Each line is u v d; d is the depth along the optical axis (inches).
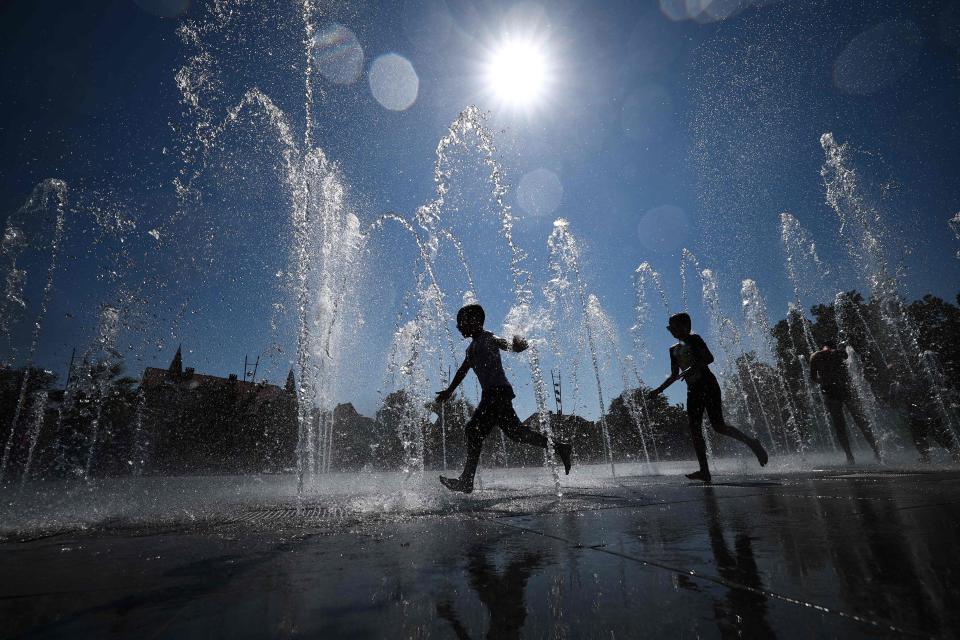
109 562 44.7
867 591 28.6
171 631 26.3
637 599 29.1
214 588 35.1
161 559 45.6
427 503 90.6
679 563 37.5
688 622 24.8
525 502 87.5
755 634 22.6
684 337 157.8
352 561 42.9
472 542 50.4
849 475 123.4
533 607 28.5
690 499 83.8
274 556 45.9
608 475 193.0
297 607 30.1
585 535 52.0
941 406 187.8
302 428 145.6
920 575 31.2
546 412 138.7
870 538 43.3
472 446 119.6
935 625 22.9
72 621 28.3
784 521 55.1
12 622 28.2
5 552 49.9
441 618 27.2
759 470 184.2
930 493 75.2
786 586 30.4
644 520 61.1
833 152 297.9
